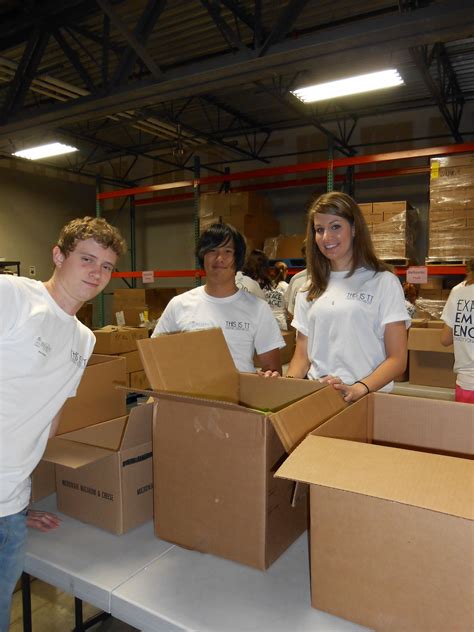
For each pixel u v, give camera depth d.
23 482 0.98
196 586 0.80
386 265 1.38
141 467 1.02
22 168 7.33
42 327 0.94
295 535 0.92
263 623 0.71
